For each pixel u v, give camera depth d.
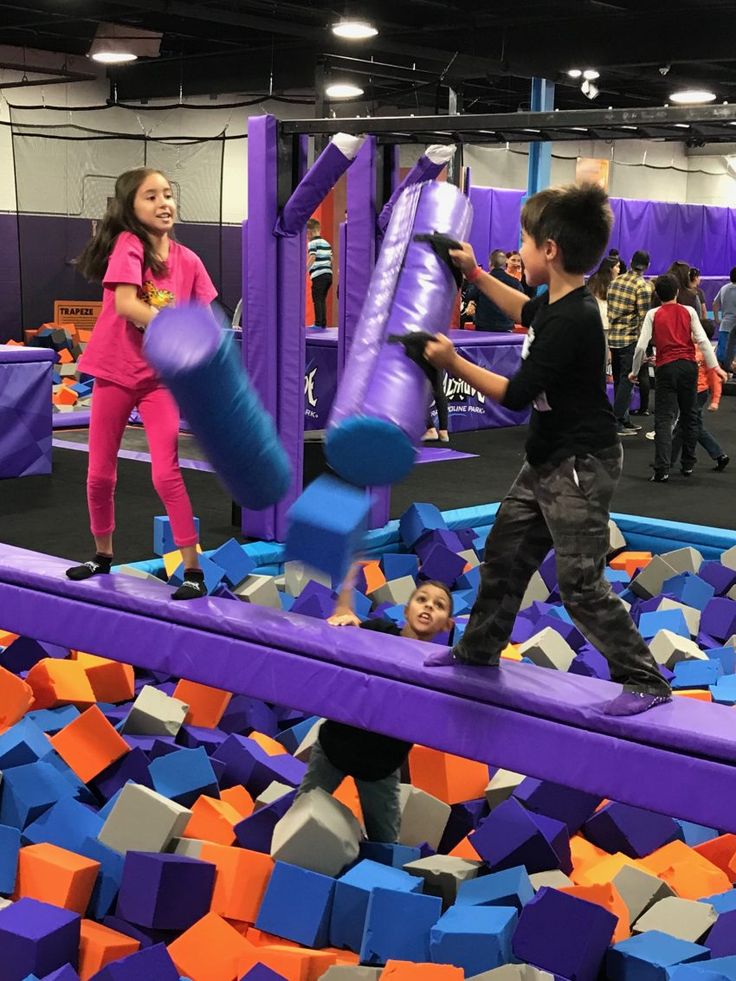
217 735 4.41
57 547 6.26
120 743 3.91
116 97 17.42
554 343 2.66
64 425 10.71
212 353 2.56
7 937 2.88
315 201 6.02
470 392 11.30
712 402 9.09
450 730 3.23
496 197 17.44
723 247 22.20
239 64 15.86
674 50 12.50
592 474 2.75
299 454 6.48
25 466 8.32
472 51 13.79
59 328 15.50
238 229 17.05
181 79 16.58
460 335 11.71
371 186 6.39
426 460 9.51
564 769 3.04
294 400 6.38
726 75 16.41
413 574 6.45
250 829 3.53
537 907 2.87
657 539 7.23
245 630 3.69
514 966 2.71
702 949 2.94
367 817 3.57
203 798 3.63
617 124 4.95
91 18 13.84
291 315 6.23
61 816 3.53
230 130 18.23
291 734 4.46
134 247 3.62
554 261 2.74
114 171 16.88
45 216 15.98
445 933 2.86
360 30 11.63
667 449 8.90
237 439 2.80
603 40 12.89
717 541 6.99
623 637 2.94
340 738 3.48
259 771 4.01
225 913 3.20
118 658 3.99
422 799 3.65
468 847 3.57
